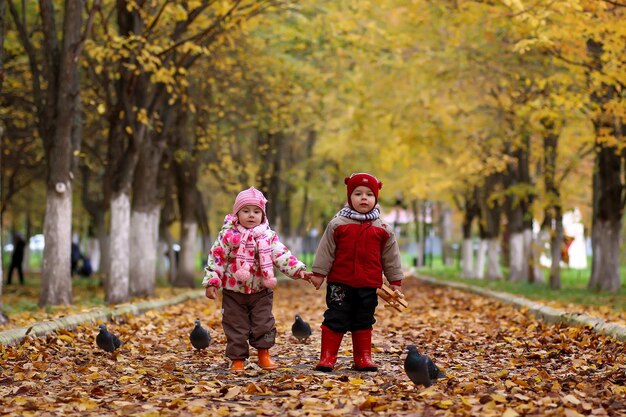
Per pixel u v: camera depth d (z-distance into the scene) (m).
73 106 18.77
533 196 31.00
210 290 8.99
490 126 27.67
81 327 12.52
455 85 26.67
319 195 42.09
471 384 7.56
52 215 18.78
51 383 8.16
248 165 32.84
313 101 31.47
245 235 8.98
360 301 9.03
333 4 22.28
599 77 17.30
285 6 21.67
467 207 40.84
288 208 42.03
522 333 12.73
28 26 23.72
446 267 57.69
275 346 11.47
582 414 6.43
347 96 31.19
